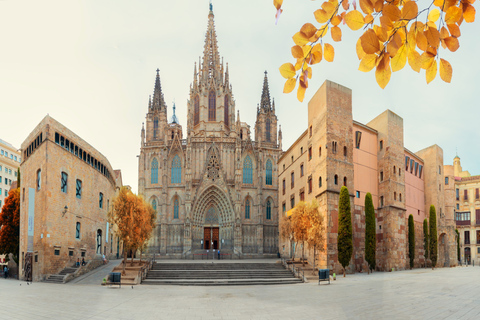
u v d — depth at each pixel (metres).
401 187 57.78
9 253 61.38
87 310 21.34
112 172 72.19
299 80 4.45
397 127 58.53
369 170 56.16
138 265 46.97
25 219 50.59
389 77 3.92
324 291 29.70
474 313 17.41
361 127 55.88
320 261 47.56
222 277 43.97
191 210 90.56
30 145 51.62
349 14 3.84
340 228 45.22
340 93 51.84
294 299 25.89
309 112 56.25
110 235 70.62
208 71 107.00
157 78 103.19
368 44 3.70
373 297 23.19
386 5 3.57
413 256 58.84
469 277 37.47
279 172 75.94
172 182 94.50
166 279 42.38
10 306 22.33
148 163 95.44
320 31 4.18
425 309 18.36
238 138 96.06
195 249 90.56
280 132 100.88
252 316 19.78
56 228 45.66
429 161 71.50
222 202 93.81
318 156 51.69
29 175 50.91
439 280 33.97
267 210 95.56
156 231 90.62
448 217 73.62
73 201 50.34
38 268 43.72
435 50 3.80
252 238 92.69
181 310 21.84
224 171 96.50
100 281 41.03
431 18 4.12
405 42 3.85
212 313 20.80
